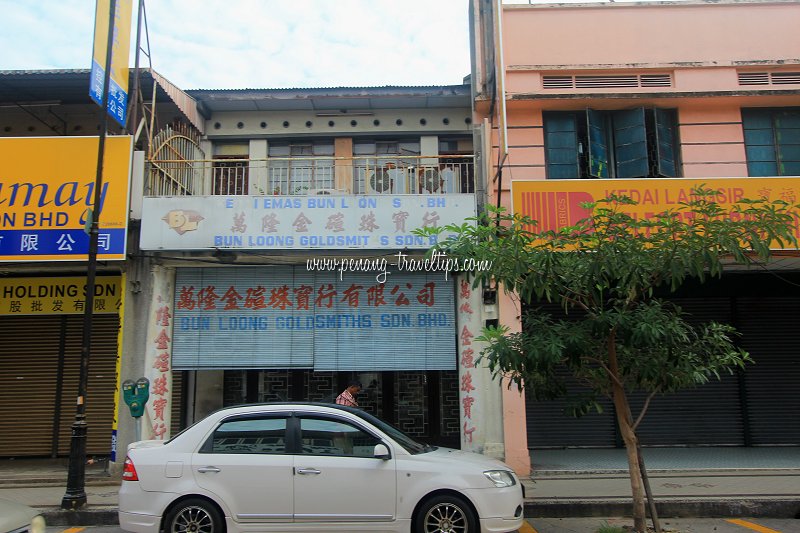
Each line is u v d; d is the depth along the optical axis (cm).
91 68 866
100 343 1119
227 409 635
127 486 593
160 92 1091
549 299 609
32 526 472
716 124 1053
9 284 1106
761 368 1166
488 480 588
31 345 1124
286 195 1004
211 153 1238
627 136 1052
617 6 1101
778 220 577
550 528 698
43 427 1105
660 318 596
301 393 1149
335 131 1240
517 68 1076
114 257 950
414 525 580
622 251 589
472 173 1133
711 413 1158
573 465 997
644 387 657
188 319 1030
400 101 1210
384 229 995
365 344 1022
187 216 992
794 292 1177
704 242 577
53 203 966
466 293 1023
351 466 588
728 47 1084
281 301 1034
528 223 633
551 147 1057
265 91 1199
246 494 583
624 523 717
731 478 898
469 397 991
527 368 609
